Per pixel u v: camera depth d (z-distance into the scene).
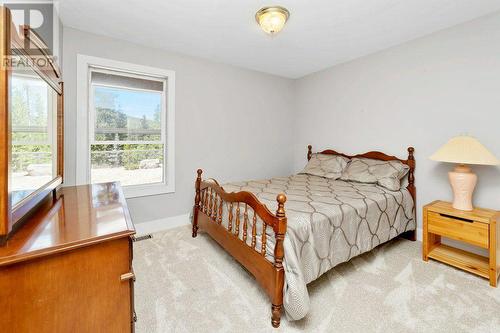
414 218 2.75
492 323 1.51
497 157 2.21
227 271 2.11
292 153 4.38
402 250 2.53
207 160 3.41
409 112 2.83
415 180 2.81
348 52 3.11
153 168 3.12
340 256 1.89
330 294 1.80
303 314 1.41
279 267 1.49
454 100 2.47
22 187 0.98
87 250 0.86
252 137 3.86
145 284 1.92
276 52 3.09
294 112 4.36
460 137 2.18
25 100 1.02
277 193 2.45
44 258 0.78
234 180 3.70
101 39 2.59
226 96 3.53
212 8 2.09
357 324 1.51
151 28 2.45
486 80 2.26
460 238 2.08
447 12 2.18
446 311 1.62
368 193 2.45
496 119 2.21
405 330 1.46
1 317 0.73
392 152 3.01
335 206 2.02
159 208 3.06
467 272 2.09
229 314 1.60
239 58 3.30
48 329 0.81
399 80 2.90
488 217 1.95
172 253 2.43
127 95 2.87
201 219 2.72
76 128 2.51
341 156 3.48
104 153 2.77
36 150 1.16
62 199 1.39
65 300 0.83
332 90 3.70
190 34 2.58
